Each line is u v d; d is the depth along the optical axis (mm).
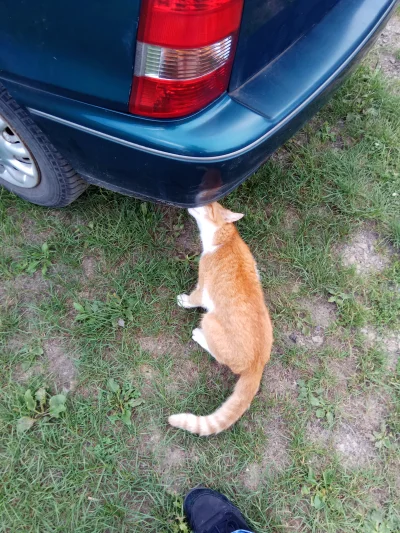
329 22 1018
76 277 1246
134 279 1256
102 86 825
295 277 1318
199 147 827
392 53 1829
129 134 844
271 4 819
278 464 1071
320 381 1177
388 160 1536
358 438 1123
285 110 903
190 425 1021
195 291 1193
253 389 1040
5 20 816
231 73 843
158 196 1001
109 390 1106
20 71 880
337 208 1441
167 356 1168
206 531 965
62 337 1162
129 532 970
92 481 1008
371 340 1253
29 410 1052
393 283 1334
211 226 1147
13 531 944
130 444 1056
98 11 736
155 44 744
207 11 717
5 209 1310
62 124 908
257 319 1059
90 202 1343
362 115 1624
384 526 1024
